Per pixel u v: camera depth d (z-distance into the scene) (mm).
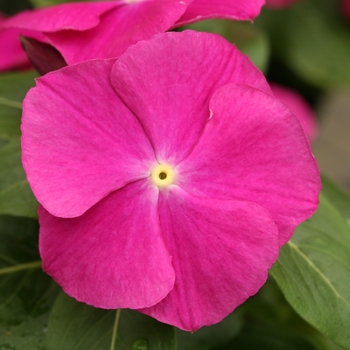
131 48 191
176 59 193
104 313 214
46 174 190
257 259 194
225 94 193
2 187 218
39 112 189
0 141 238
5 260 232
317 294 213
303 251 218
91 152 193
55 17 210
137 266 195
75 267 196
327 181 246
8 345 222
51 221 195
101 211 196
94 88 192
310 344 259
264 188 196
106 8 212
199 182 198
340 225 224
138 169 197
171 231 198
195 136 197
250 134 195
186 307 197
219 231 195
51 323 213
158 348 211
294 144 194
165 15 201
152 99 194
